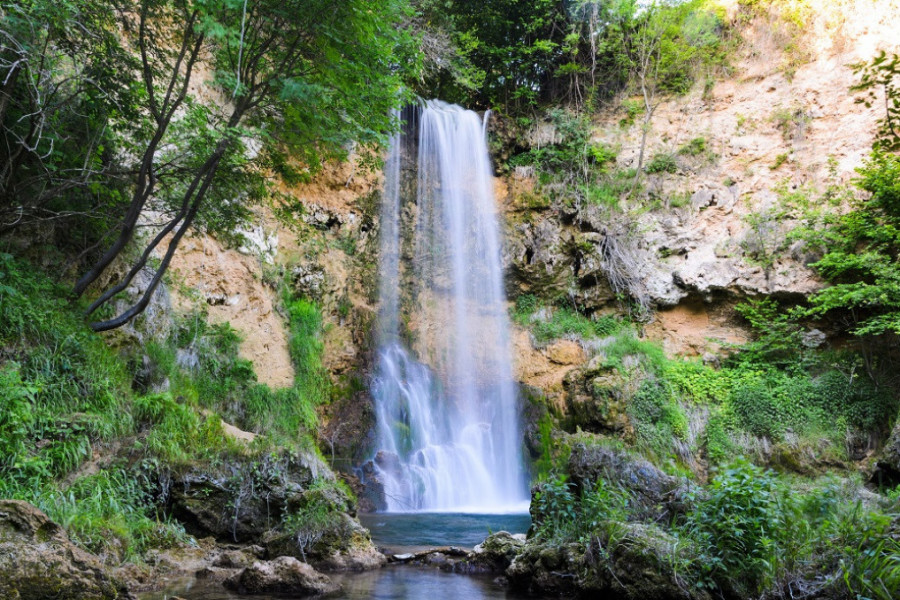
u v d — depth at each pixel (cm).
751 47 2078
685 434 1608
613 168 2103
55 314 812
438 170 2005
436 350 1858
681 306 1919
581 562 566
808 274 1758
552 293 1973
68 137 874
